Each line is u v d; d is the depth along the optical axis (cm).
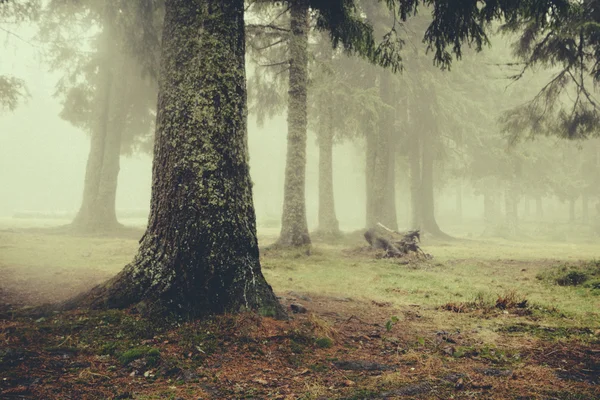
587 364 332
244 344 354
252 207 473
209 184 432
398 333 441
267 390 273
